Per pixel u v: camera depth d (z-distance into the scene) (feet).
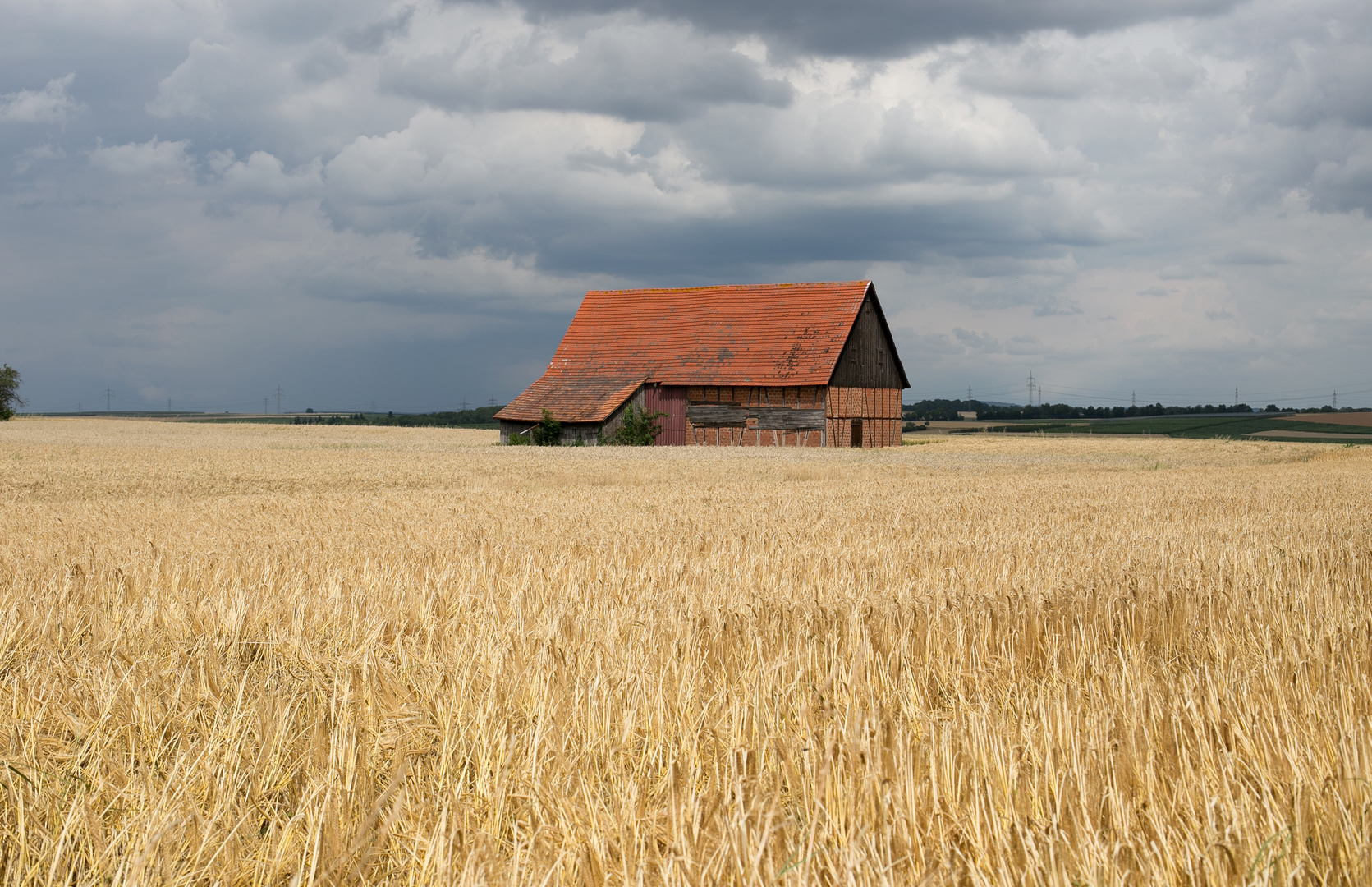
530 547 40.75
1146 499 69.41
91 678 17.49
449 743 14.56
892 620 22.70
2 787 13.29
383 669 18.15
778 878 10.27
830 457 137.69
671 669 18.01
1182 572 30.45
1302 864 10.55
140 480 94.63
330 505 66.74
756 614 23.09
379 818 12.40
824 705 15.71
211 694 16.89
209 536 48.49
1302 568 31.76
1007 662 19.77
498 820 12.36
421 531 50.16
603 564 34.45
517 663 18.06
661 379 192.54
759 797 12.12
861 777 12.58
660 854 11.43
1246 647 21.56
